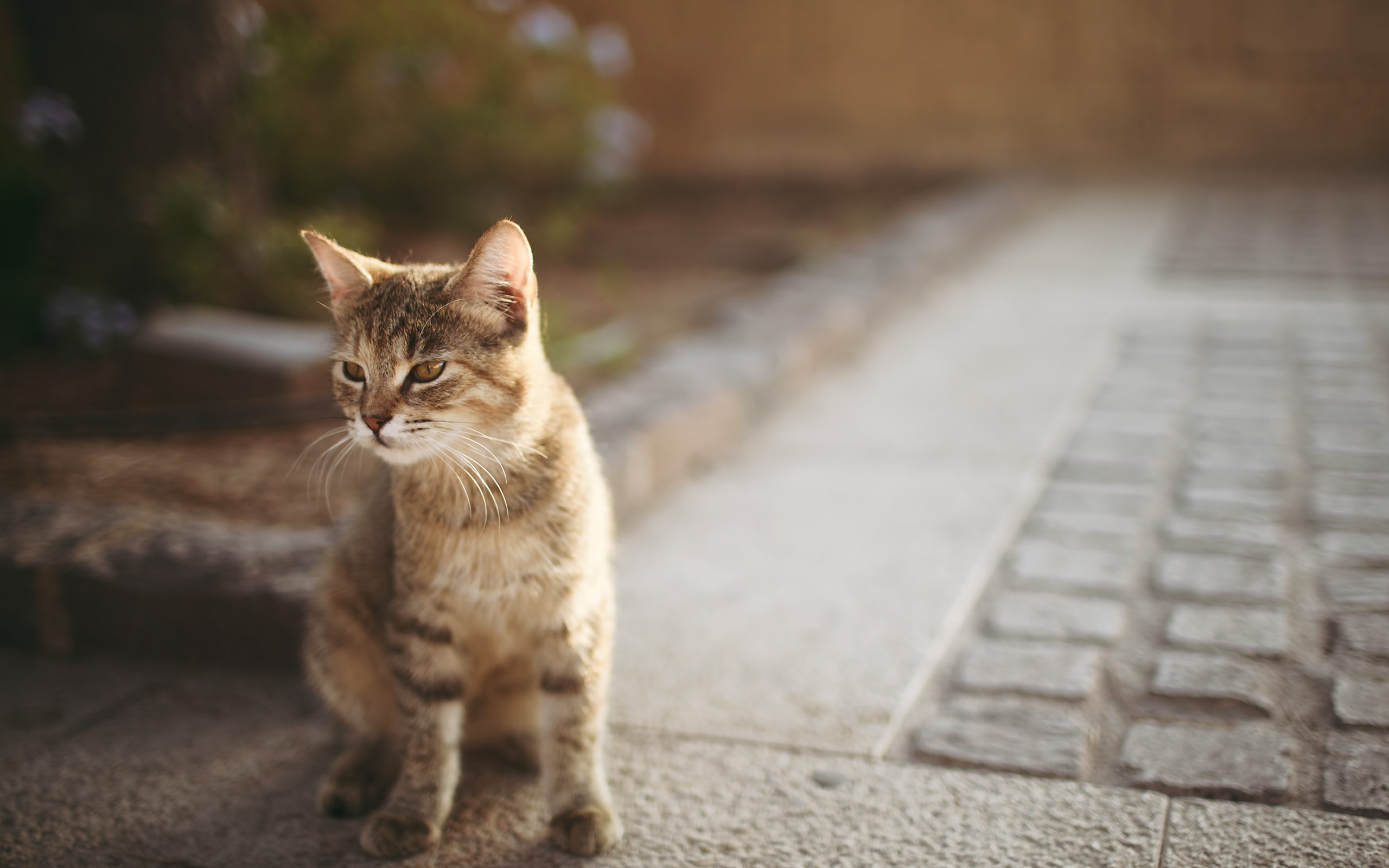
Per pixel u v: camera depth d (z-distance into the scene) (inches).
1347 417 81.3
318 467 77.3
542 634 58.3
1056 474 77.6
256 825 58.4
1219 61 180.1
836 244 138.0
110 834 58.0
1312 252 123.4
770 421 86.9
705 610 67.9
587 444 59.9
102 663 66.5
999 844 56.0
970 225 136.4
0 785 60.1
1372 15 172.6
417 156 132.6
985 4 186.7
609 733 61.4
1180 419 82.7
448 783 58.2
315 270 90.9
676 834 57.2
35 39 92.0
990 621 66.1
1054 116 187.8
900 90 193.2
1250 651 62.9
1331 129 177.8
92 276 90.5
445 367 56.9
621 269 136.2
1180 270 120.7
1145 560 69.2
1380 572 67.0
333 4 125.1
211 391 82.8
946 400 88.2
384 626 59.9
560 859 56.6
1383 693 60.4
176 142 93.7
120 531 68.9
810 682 63.4
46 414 82.4
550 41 140.3
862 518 74.7
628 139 151.1
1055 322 105.4
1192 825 56.1
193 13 93.4
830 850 56.3
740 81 198.5
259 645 65.5
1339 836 55.3
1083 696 61.4
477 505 57.1
